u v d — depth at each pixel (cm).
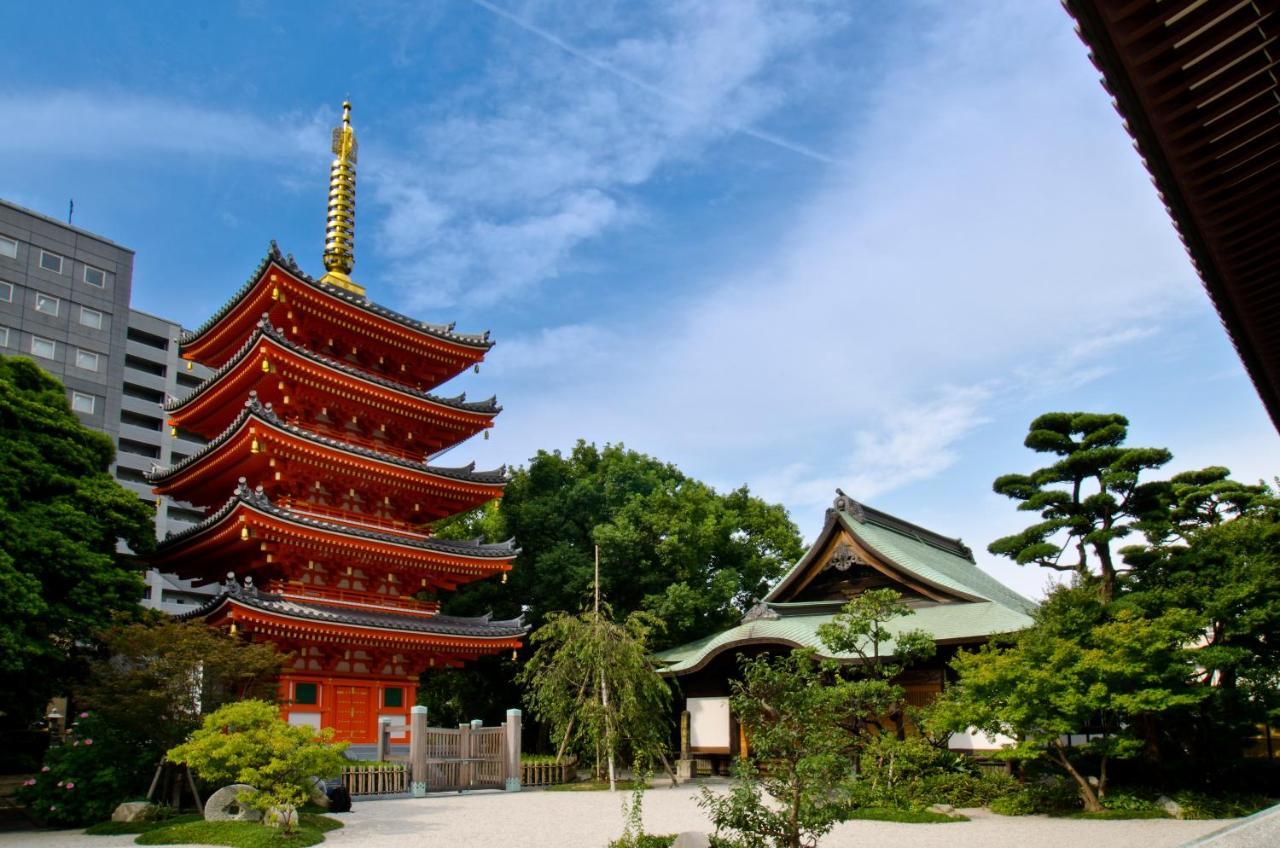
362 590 3950
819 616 4016
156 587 8450
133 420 8638
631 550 5291
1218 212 946
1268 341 1214
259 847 1891
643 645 3853
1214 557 2680
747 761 1588
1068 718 2398
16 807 2669
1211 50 753
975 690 2572
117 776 2372
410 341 4262
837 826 2217
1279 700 2525
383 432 4250
